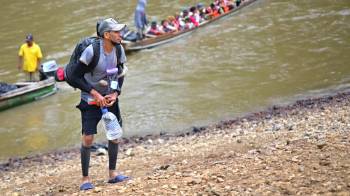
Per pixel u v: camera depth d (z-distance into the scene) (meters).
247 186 10.35
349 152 11.92
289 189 9.87
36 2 48.66
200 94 26.73
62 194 13.07
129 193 11.00
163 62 32.12
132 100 26.47
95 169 17.00
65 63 33.41
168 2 46.09
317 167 10.98
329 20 38.09
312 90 26.17
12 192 15.52
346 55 30.92
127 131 22.84
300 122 20.75
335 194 9.34
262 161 12.30
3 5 48.19
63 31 40.00
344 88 26.08
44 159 20.48
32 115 25.56
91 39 11.04
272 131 19.84
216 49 33.88
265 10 41.81
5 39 38.84
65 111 25.86
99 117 11.70
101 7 45.91
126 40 34.00
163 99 26.44
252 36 35.94
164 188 10.97
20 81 30.55
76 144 22.20
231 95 26.30
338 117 20.62
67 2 48.09
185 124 23.20
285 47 33.19
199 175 11.70
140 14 35.03
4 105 26.09
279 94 25.97
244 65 30.55
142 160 17.59
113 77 11.27
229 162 13.00
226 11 40.69
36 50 29.27
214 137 20.52
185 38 36.44
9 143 22.61
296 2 43.41
